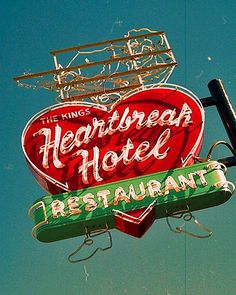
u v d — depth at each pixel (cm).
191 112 1456
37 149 1441
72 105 1516
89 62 1598
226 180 1331
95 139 1454
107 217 1309
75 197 1341
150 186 1331
